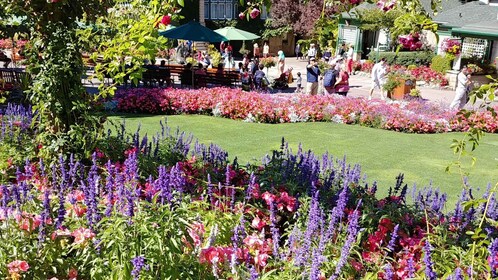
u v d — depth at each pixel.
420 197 5.05
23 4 5.31
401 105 14.72
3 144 5.91
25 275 3.17
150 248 3.12
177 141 7.04
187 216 3.49
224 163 5.79
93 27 5.61
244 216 4.12
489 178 8.80
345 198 4.00
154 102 13.77
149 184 4.10
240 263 3.40
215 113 13.70
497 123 13.18
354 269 3.52
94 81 15.73
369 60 28.69
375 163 9.49
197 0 36.06
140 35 4.70
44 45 5.45
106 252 3.21
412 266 3.26
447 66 24.61
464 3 30.95
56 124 5.51
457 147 3.80
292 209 4.44
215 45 36.34
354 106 13.82
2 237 3.27
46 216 3.39
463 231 4.33
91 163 5.60
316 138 11.52
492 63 25.08
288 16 34.09
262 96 14.45
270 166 5.66
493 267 3.05
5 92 10.34
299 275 3.21
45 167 5.29
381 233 4.10
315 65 15.56
